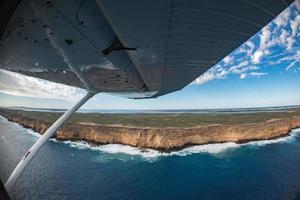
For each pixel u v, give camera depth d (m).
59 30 4.42
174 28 4.68
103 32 4.87
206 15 4.22
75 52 5.75
